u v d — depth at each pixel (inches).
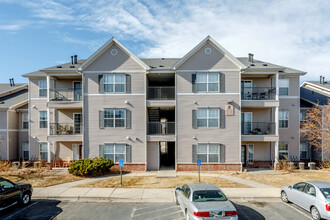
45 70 678.5
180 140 653.9
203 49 663.1
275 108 695.1
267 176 588.4
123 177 578.2
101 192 447.5
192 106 658.8
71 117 751.1
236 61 651.5
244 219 324.5
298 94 756.6
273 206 378.0
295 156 747.4
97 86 669.9
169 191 453.7
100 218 330.6
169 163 785.6
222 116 654.5
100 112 666.8
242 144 738.8
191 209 278.1
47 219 327.3
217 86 658.8
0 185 346.9
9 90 901.2
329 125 681.0
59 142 746.8
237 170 647.8
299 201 355.3
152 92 738.8
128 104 669.9
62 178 563.5
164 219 325.4
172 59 834.2
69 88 712.4
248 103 667.4
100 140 664.4
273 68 665.0
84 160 602.9
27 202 389.1
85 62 660.7
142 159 661.9
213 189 310.3
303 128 767.1
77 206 380.8
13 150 794.8
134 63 671.8
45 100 768.9
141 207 373.4
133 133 665.6
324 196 308.3
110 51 673.6
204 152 653.3
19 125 815.7
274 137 662.5
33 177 573.9
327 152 724.0
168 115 885.8
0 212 354.9
